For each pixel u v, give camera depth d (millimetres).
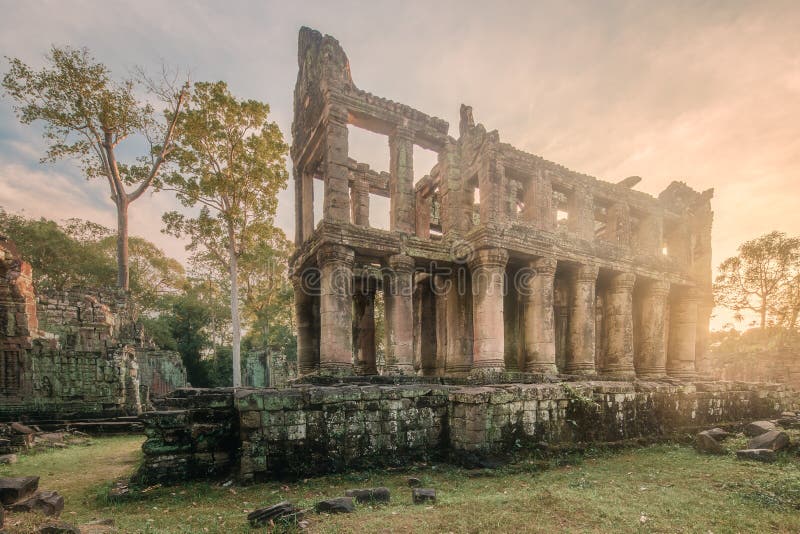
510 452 10578
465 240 18641
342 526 5895
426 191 23891
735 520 6113
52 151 28750
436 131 20453
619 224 23109
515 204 23562
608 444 12297
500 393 10773
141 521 6664
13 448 14117
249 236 27094
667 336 25719
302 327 20484
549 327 18641
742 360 39750
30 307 22875
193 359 51500
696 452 12031
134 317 34938
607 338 22203
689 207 27547
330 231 16297
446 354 20609
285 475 9031
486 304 17266
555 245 19438
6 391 21203
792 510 6535
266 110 25578
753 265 41625
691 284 24812
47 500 6559
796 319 39344
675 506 6730
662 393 14625
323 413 9680
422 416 10750
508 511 6352
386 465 9906
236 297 25594
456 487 8445
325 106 18016
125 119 29875
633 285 22047
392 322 17500
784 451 11000
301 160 21156
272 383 40344
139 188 31906
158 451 9117
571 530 5660
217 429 9555
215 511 7148
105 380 23422
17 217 40094
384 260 18547
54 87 27453
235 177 25703
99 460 12883
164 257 52688
